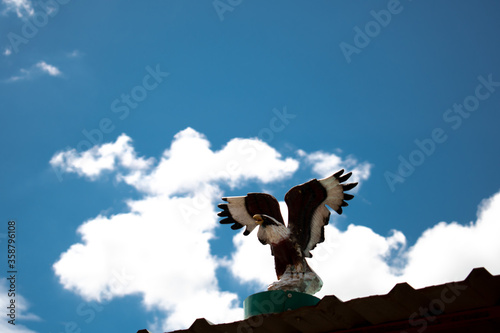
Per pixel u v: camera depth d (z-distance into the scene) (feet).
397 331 21.89
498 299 20.39
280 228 29.12
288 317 22.67
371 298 21.09
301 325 22.93
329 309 21.93
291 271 27.99
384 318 22.02
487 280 19.60
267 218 29.60
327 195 29.71
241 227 31.89
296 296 25.81
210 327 23.36
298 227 29.50
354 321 22.49
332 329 22.95
